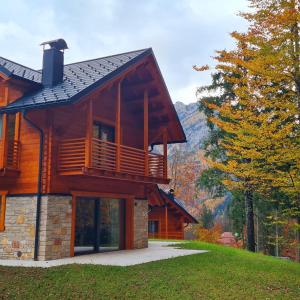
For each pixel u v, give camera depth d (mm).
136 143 17984
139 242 17547
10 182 13805
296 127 12562
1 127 14078
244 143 13070
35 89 14445
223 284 10156
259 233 31719
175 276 10672
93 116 15539
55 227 13234
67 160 13695
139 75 16734
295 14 10789
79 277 10086
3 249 13547
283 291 9914
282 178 12320
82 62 17641
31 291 8953
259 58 11617
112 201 16484
